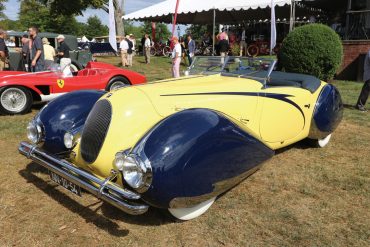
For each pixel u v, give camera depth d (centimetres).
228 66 446
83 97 386
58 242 290
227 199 359
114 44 887
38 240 293
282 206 346
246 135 313
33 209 341
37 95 748
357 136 571
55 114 365
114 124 309
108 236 299
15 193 373
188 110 303
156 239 294
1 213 333
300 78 486
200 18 2366
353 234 300
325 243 288
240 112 382
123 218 325
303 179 407
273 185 391
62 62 767
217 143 288
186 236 298
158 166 263
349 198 363
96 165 310
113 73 819
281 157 476
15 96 709
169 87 355
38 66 895
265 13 2111
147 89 344
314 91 468
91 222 319
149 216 327
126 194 262
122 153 272
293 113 438
